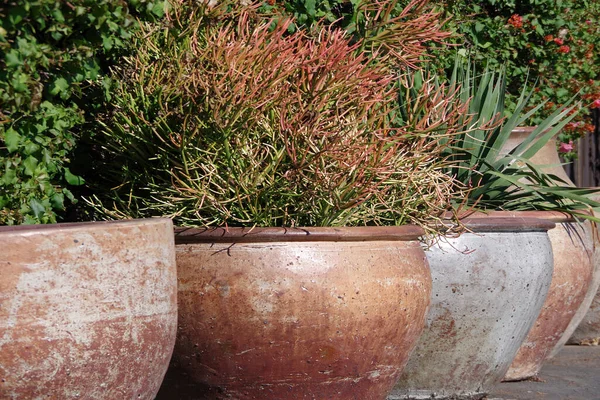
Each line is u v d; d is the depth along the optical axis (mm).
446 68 8359
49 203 5066
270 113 4789
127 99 5078
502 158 6430
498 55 9211
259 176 4660
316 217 4840
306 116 4660
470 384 5930
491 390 6094
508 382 6738
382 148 4855
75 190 5570
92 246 3557
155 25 5227
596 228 6828
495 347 5871
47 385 3457
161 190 5023
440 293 5621
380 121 4992
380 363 4801
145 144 5070
